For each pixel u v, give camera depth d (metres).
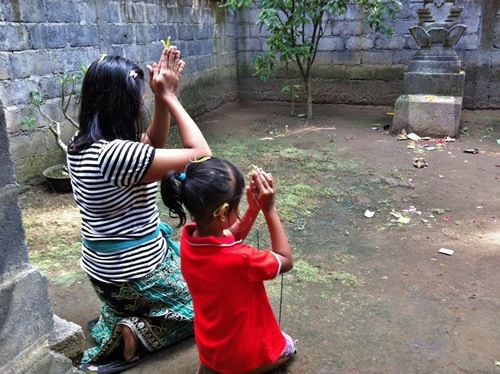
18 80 4.25
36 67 4.43
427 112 6.10
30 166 4.46
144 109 2.00
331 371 2.14
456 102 5.99
